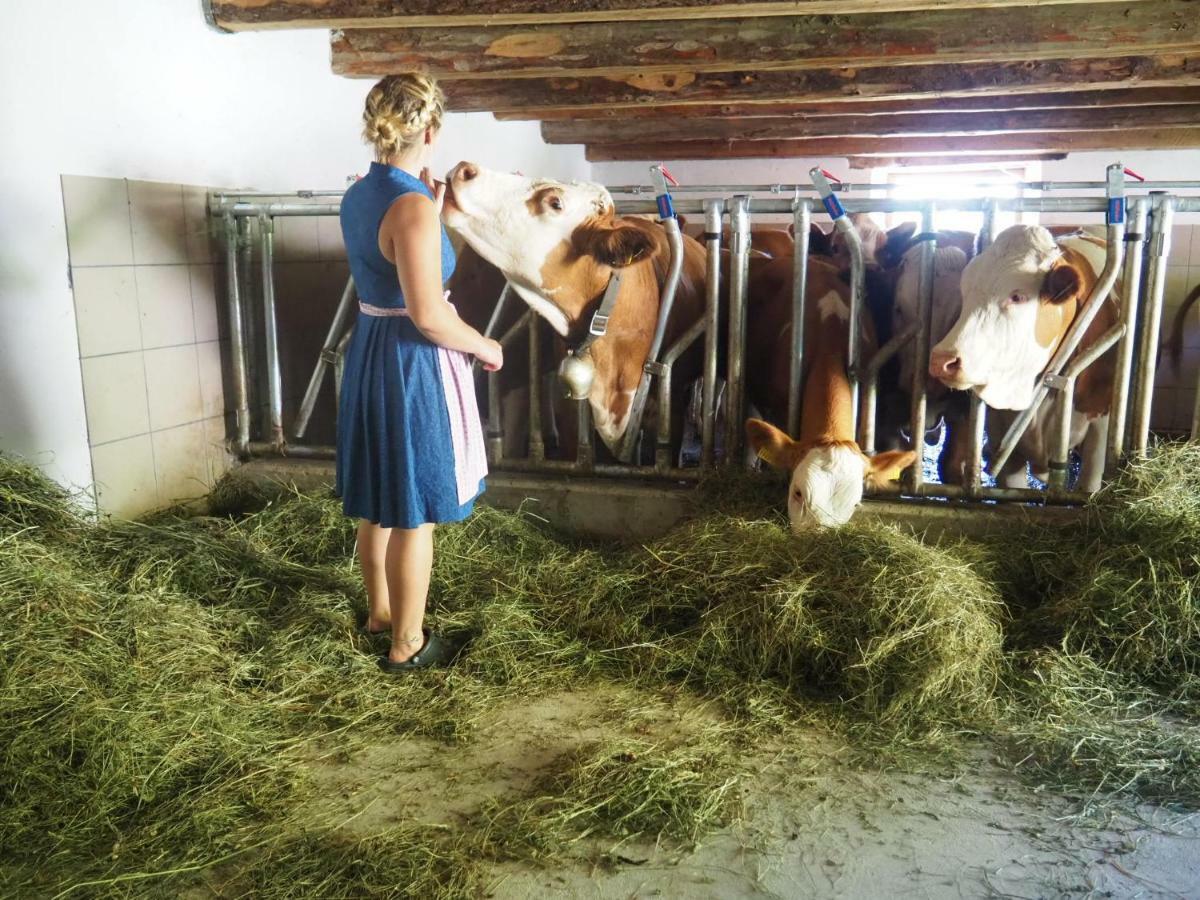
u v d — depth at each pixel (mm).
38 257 3389
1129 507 3307
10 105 3256
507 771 2422
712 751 2502
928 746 2557
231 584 3256
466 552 3582
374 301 2674
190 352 4172
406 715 2672
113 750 2268
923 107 6590
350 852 2080
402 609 2844
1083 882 2023
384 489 2701
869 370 3854
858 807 2295
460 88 5793
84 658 2541
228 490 4254
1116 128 6797
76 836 2086
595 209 3732
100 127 3635
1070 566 3293
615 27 4285
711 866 2076
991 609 3080
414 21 3896
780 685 2846
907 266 4191
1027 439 4125
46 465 3469
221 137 4316
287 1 3986
